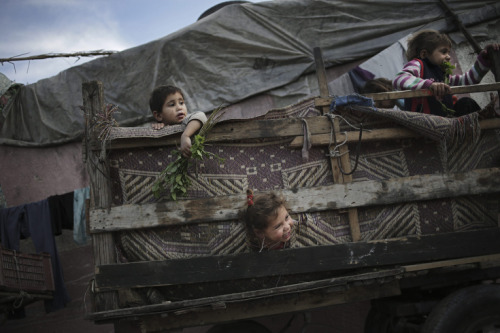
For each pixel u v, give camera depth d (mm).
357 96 3113
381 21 5965
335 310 4973
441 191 3133
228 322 3184
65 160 6594
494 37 5762
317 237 3051
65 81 6613
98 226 2916
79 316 6039
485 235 3141
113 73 6422
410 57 4066
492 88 3275
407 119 3111
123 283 2859
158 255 2967
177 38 6234
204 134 2996
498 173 3189
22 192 6547
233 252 2990
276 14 6160
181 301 2764
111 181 3016
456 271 3285
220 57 6180
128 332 2980
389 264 3059
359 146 3049
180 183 2902
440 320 2906
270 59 6113
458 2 5855
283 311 3033
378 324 3855
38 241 5602
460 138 3193
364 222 3119
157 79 6293
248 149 3113
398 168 3191
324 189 3051
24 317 5727
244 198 2988
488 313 2949
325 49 6035
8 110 6660
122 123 6289
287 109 3170
